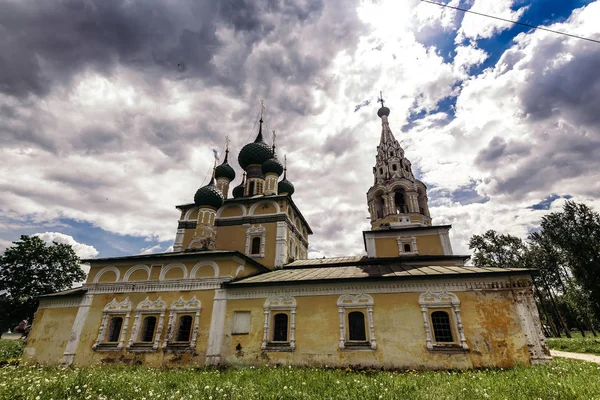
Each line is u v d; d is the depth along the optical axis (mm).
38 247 36125
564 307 51719
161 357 16750
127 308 18656
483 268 15570
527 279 13922
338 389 9688
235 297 17438
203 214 24500
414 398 8461
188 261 19109
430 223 27422
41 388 9484
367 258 23094
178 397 9094
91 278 20422
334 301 15875
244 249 24688
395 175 29438
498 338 13430
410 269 16797
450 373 12539
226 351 16312
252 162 33312
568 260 32781
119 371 14227
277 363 15266
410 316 14664
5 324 34969
